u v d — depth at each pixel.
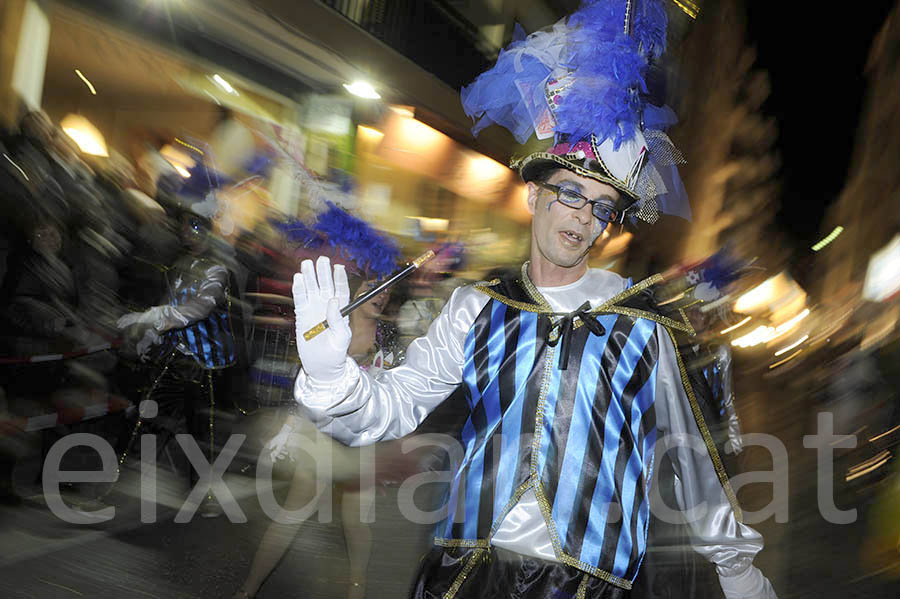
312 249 4.43
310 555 4.96
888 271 8.62
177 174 7.49
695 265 5.20
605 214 2.25
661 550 2.30
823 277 17.25
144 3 7.14
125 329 5.36
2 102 6.23
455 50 12.65
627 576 2.13
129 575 4.25
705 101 21.11
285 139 8.78
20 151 5.29
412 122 10.71
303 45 8.48
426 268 7.38
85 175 5.74
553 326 2.23
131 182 6.55
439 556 2.25
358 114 9.74
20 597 3.79
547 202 2.27
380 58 9.91
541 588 2.12
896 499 7.21
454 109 12.05
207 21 7.56
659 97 2.46
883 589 5.04
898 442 7.79
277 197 8.25
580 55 2.24
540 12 12.59
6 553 4.25
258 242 7.43
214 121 8.27
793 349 9.48
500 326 2.28
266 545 4.07
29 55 6.73
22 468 5.15
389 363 4.63
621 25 2.29
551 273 2.32
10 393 5.02
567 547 2.10
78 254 5.47
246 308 6.75
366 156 10.01
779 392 9.44
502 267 2.55
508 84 2.35
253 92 8.73
